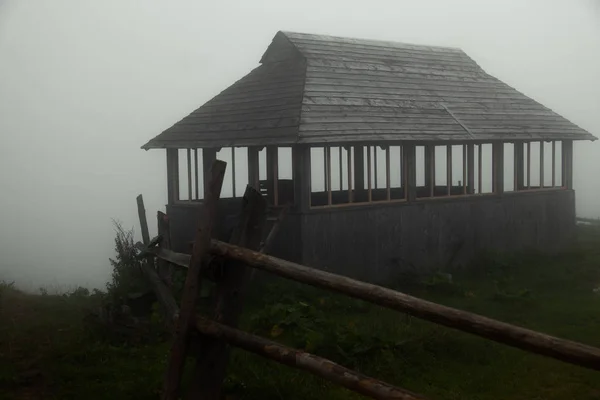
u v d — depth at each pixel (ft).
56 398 26.71
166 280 37.99
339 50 62.03
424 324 37.73
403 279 52.29
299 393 26.94
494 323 13.99
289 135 48.06
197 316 18.81
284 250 49.16
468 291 49.60
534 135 63.26
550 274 55.31
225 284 19.19
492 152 62.18
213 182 18.54
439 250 57.06
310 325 36.29
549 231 66.44
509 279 52.90
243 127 52.95
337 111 52.37
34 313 39.27
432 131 55.77
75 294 46.52
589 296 47.55
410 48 69.00
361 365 30.89
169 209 58.13
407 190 55.06
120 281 41.39
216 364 19.22
